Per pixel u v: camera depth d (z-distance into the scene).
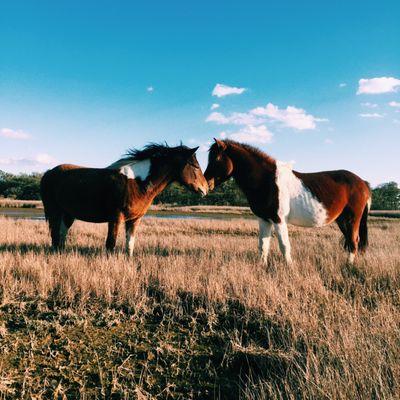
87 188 7.12
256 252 8.30
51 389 3.04
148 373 3.35
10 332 3.96
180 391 3.13
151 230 15.39
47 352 3.59
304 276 5.97
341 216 7.30
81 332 4.04
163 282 5.45
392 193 82.31
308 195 6.76
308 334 3.83
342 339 3.53
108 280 5.22
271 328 4.06
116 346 3.77
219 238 11.91
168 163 7.04
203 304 4.86
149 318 4.48
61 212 8.03
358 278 6.00
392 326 3.84
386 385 2.72
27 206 39.22
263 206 6.76
